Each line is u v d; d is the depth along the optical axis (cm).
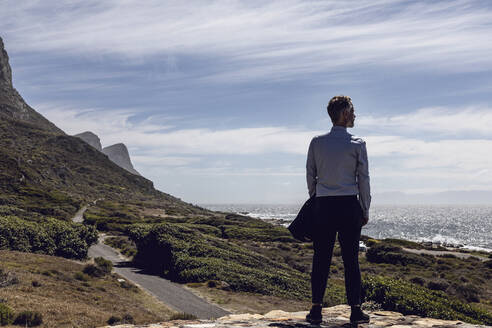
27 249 4528
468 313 648
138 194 18200
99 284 3356
